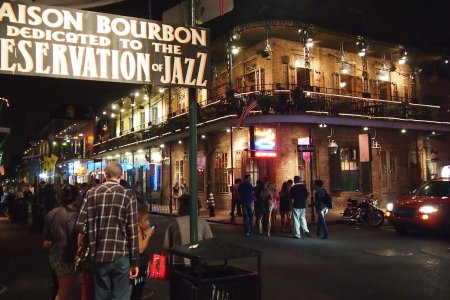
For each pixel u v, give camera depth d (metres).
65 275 5.84
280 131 21.77
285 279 8.49
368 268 9.39
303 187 14.19
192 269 4.30
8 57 4.84
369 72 26.41
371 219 16.58
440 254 10.88
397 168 25.77
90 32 5.21
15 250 12.89
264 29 21.45
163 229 17.08
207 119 23.59
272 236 14.66
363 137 20.38
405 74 28.22
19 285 8.49
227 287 3.82
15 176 88.12
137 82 5.42
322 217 14.01
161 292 7.80
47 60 4.99
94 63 5.21
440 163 27.77
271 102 20.53
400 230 14.67
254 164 22.50
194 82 5.73
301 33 21.52
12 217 22.67
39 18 4.99
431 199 13.88
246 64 24.69
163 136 29.00
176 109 31.53
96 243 4.68
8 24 4.86
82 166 44.88
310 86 22.06
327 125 22.58
